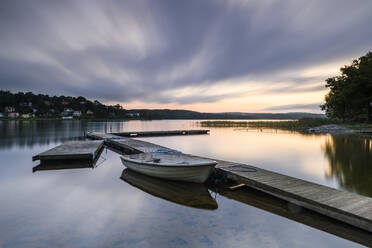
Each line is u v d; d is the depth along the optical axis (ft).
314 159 42.80
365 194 22.30
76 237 14.32
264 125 173.88
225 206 19.81
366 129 109.40
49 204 20.12
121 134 99.09
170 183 27.09
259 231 15.35
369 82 115.65
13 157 44.75
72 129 139.33
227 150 56.49
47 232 14.94
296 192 19.88
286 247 13.39
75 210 18.75
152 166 27.55
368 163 38.04
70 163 39.17
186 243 13.73
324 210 17.15
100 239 14.11
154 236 14.52
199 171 25.52
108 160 42.93
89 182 27.53
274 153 50.88
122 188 25.11
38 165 37.55
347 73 132.36
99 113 487.61
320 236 14.69
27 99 513.86
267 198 21.74
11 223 16.24
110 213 18.25
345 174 30.96
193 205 20.07
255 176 24.84
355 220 15.29
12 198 21.68
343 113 152.76
